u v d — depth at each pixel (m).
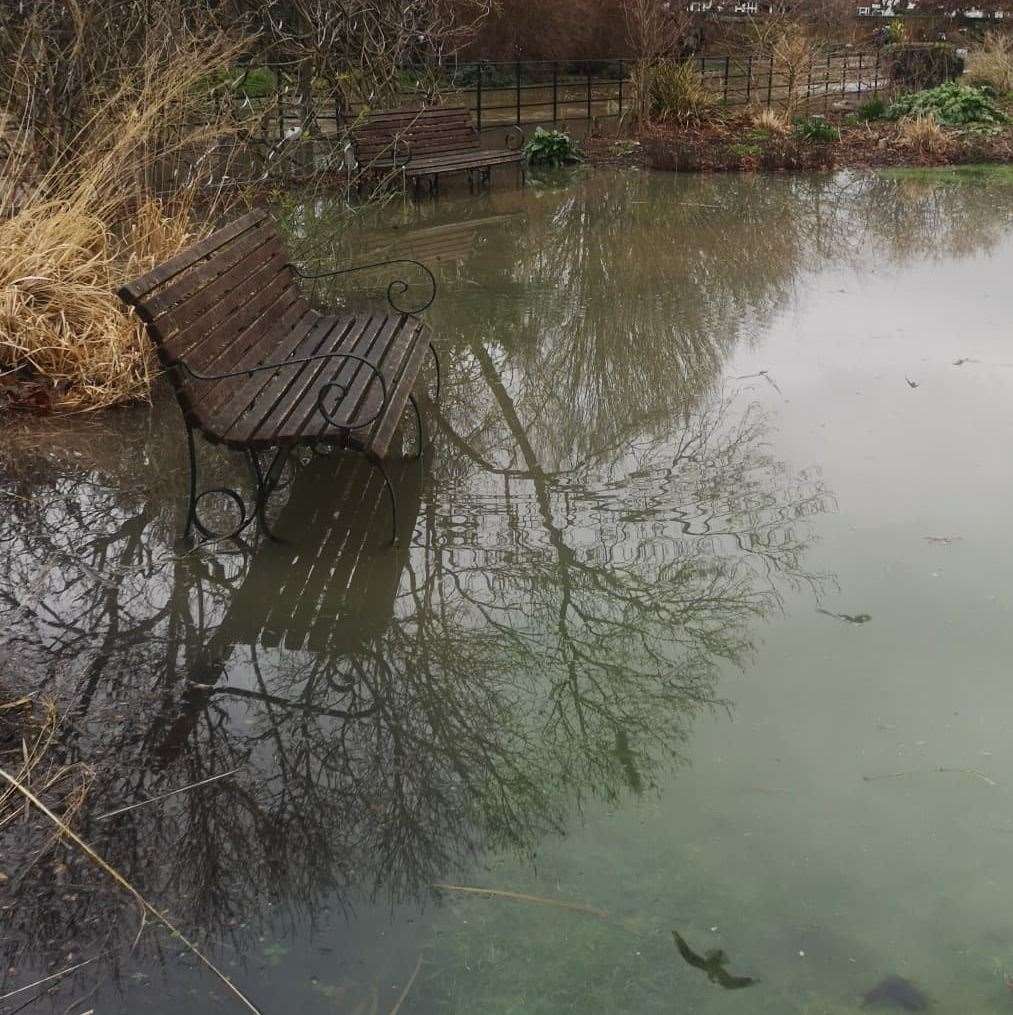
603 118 16.80
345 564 4.01
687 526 4.28
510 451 5.08
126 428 5.20
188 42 7.00
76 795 2.78
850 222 10.41
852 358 6.33
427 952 2.29
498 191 11.95
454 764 2.92
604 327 6.98
